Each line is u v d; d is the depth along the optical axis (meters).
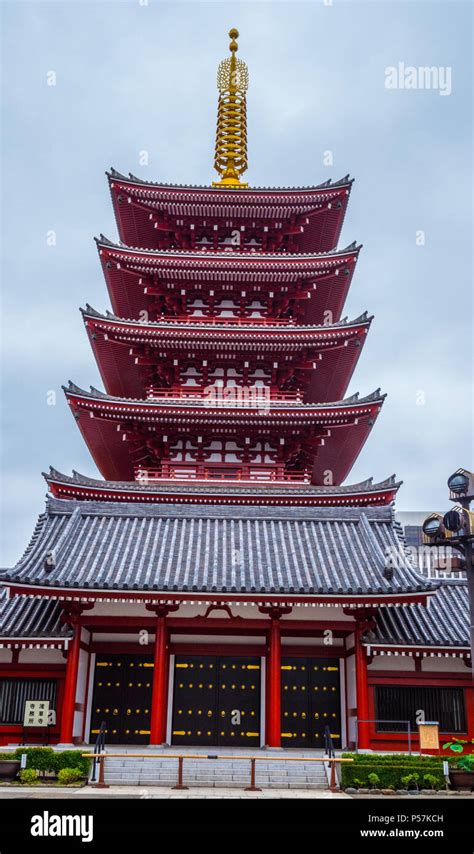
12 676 26.72
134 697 27.94
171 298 43.38
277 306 43.84
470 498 25.14
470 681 27.39
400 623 28.27
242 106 50.00
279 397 41.78
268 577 27.11
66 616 26.38
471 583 24.42
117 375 45.12
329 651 28.52
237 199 43.06
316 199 43.22
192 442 40.38
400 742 26.44
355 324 39.97
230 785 22.67
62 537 29.00
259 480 39.44
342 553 29.20
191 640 28.36
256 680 28.36
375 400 38.53
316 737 27.73
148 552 28.78
